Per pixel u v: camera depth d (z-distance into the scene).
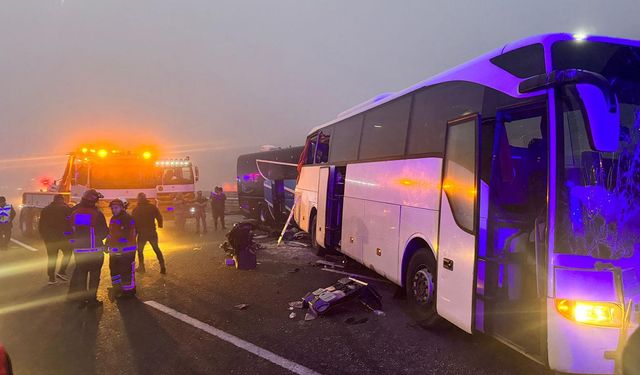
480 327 3.91
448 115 4.80
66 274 8.12
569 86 2.93
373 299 5.69
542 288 3.21
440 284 4.54
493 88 4.04
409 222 5.45
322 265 8.79
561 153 3.14
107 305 5.98
